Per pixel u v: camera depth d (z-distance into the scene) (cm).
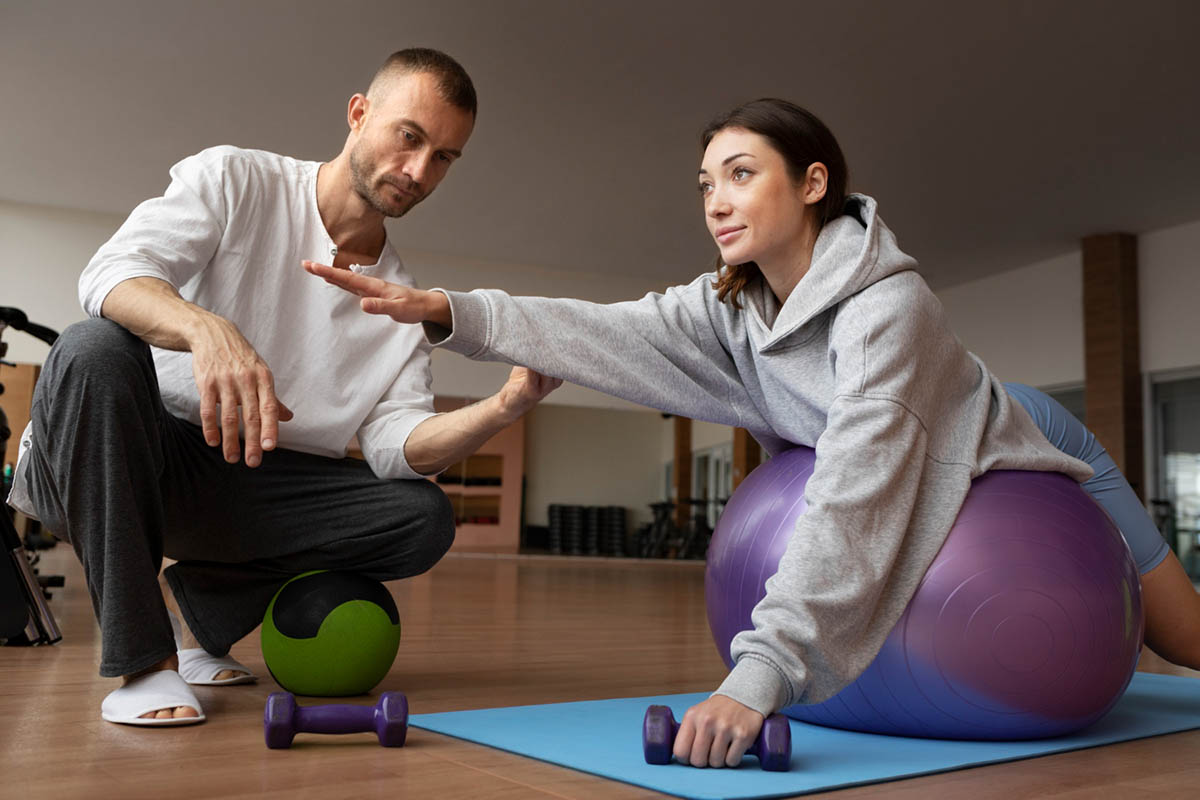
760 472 158
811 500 127
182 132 706
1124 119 627
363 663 160
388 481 173
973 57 554
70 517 133
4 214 868
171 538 170
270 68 604
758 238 143
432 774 110
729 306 162
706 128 150
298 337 173
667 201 805
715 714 114
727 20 523
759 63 568
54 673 180
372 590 166
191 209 161
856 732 143
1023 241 870
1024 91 593
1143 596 161
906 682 133
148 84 633
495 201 821
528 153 714
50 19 559
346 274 134
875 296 137
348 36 559
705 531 1314
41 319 874
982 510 137
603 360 153
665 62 571
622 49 558
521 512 1747
